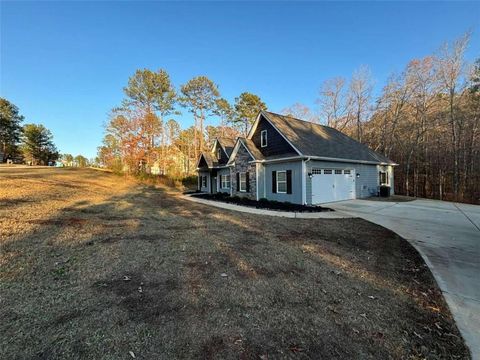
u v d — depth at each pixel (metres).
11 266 3.71
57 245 4.81
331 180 14.11
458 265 4.61
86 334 2.27
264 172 14.96
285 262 4.46
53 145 52.69
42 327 2.35
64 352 2.03
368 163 16.70
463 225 8.06
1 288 3.06
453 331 2.63
